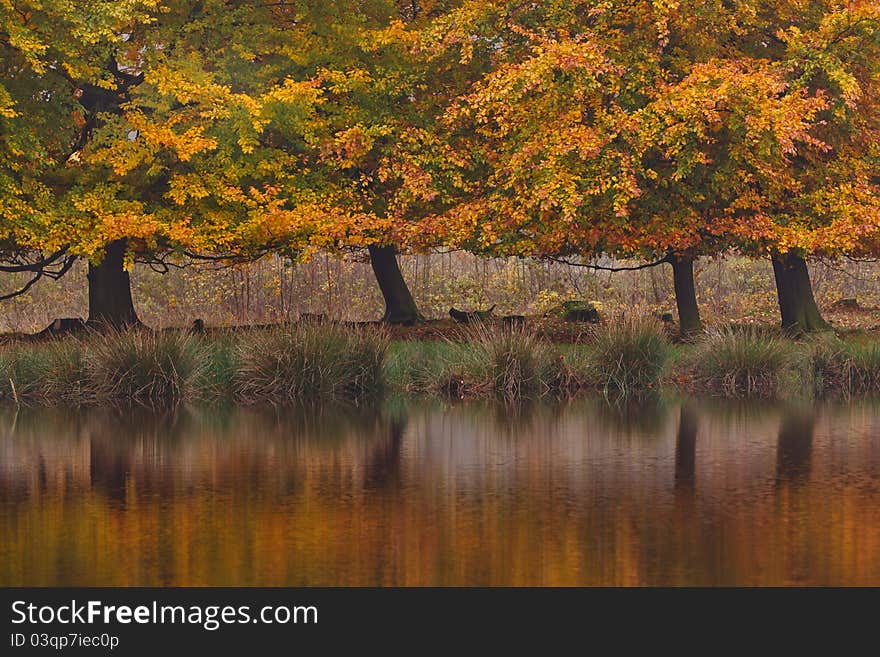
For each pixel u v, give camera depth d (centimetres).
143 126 5981
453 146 6681
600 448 3850
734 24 6212
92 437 4188
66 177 6288
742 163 6325
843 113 6169
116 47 5941
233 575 2277
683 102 5716
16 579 2262
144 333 5478
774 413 4781
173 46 6378
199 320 6869
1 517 2819
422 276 9719
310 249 7194
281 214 6194
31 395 5278
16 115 5544
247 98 5984
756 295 9456
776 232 6306
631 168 5869
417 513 2820
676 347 6172
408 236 6359
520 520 2725
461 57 6475
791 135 5756
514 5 6366
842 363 5750
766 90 5797
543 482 3228
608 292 9419
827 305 9388
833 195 6391
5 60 5984
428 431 4300
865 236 6675
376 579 2245
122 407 5088
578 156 5922
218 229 6244
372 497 3031
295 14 6962
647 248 6438
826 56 6097
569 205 5691
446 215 6419
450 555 2405
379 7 6906
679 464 3512
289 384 5322
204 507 2922
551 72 5884
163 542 2544
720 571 2272
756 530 2605
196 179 6172
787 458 3606
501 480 3269
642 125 5847
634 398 5375
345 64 6712
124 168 5969
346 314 8725
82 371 5275
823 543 2483
